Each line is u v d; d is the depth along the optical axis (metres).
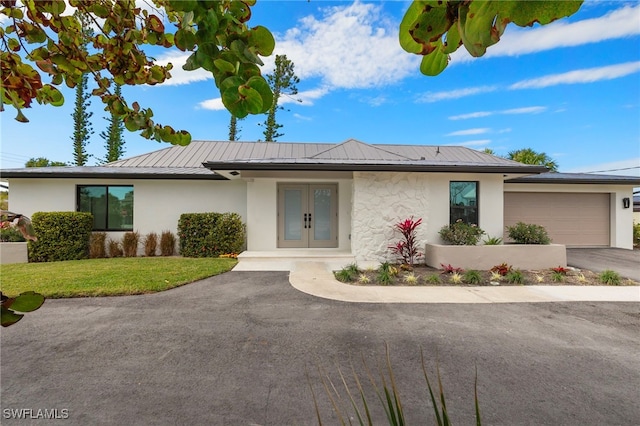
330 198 11.11
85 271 7.60
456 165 9.09
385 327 4.41
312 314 4.94
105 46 1.35
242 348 3.73
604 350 3.75
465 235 9.05
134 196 11.01
